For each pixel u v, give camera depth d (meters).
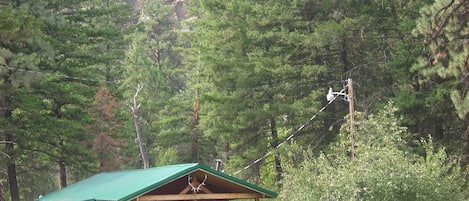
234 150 43.56
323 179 22.28
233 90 41.69
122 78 65.06
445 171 23.45
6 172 44.44
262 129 42.78
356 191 21.20
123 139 55.47
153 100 62.03
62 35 38.69
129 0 110.94
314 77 39.53
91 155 40.38
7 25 26.30
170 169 23.95
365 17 36.25
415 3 34.66
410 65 32.56
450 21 24.20
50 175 54.31
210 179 23.72
